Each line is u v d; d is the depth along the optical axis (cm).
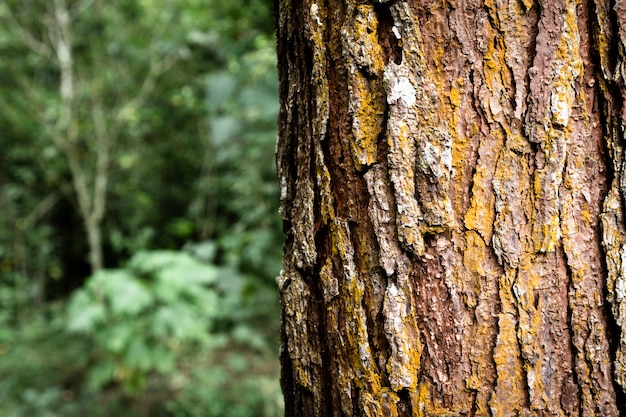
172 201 702
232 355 428
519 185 81
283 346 92
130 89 550
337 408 85
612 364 82
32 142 545
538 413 82
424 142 81
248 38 353
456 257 81
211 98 332
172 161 666
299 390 89
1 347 462
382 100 82
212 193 577
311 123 86
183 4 474
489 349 81
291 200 90
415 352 82
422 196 81
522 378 82
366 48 81
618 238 81
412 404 82
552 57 80
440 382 82
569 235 81
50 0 504
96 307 302
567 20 80
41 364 434
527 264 81
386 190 82
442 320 82
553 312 82
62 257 686
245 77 345
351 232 84
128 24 530
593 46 81
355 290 83
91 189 577
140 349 312
